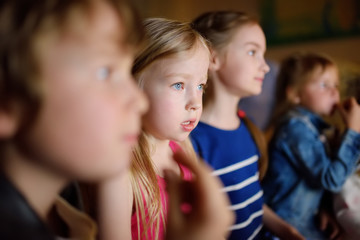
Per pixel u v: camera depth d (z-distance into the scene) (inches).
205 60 22.8
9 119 8.9
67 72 8.9
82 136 9.2
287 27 86.4
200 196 11.9
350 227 36.1
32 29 8.4
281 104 50.6
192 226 11.5
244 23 32.0
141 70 21.4
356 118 39.2
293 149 40.6
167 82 21.3
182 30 22.0
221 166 31.3
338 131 44.3
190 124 22.8
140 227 21.4
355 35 80.0
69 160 9.4
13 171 10.3
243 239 31.8
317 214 41.4
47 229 10.6
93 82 9.3
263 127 61.0
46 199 11.3
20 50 8.3
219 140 31.9
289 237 34.1
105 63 9.6
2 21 8.4
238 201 31.6
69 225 14.1
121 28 10.1
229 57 31.5
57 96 8.9
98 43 9.3
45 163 9.8
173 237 11.7
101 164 9.6
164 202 22.8
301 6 84.1
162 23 22.3
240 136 34.0
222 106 33.2
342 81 60.7
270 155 43.4
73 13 8.9
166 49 20.9
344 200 37.4
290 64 50.1
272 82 61.8
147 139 22.6
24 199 10.2
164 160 24.5
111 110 9.5
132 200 20.9
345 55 81.6
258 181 35.5
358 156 38.0
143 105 11.0
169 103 21.5
